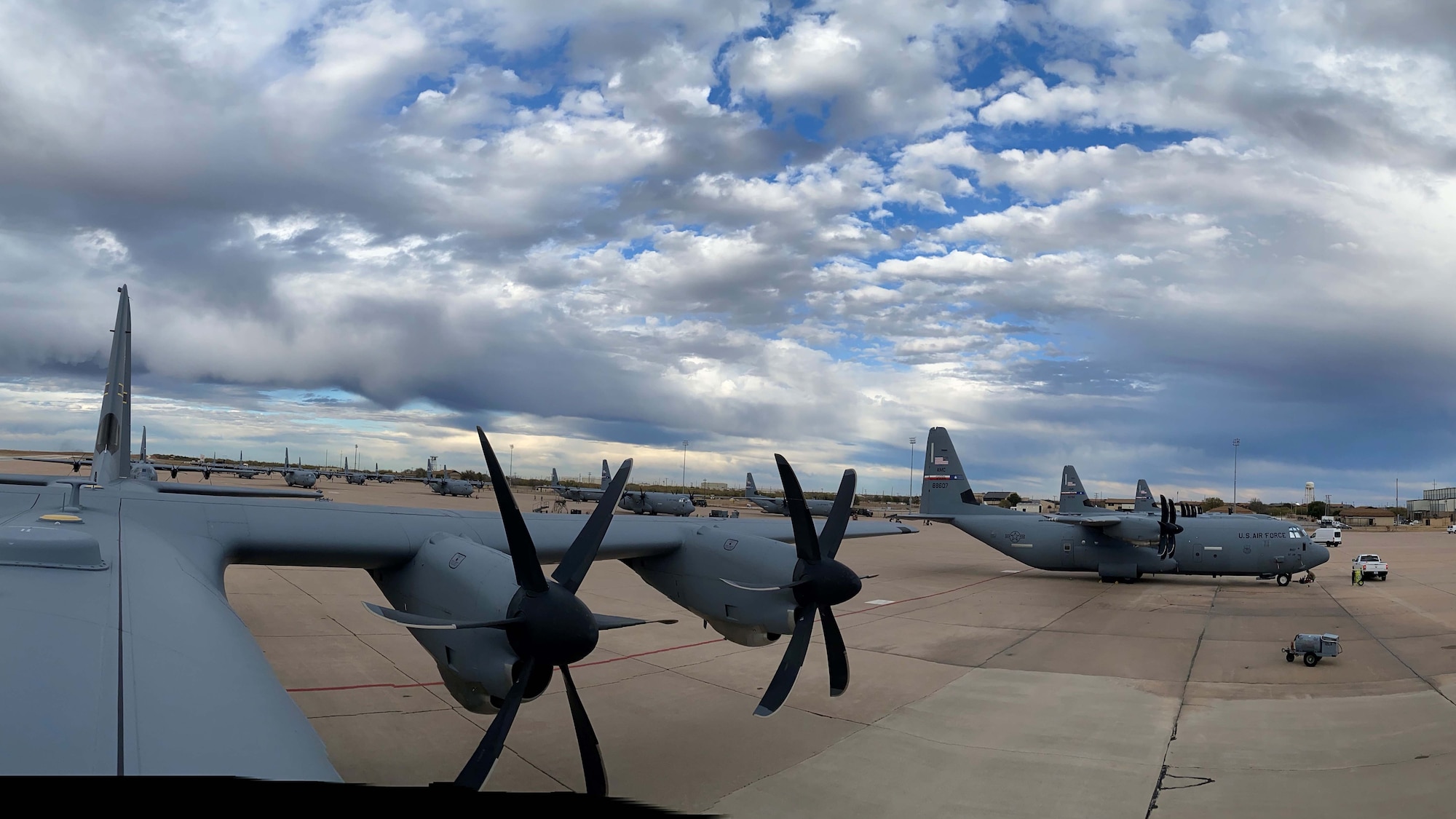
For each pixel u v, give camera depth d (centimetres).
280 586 2553
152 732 325
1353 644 2005
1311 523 11394
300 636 1809
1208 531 3300
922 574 3638
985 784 1041
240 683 405
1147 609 2583
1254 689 1547
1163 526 3222
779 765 1095
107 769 288
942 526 8406
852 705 1401
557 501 8962
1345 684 1592
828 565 979
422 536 910
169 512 878
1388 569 4166
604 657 1734
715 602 1063
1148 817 945
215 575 709
